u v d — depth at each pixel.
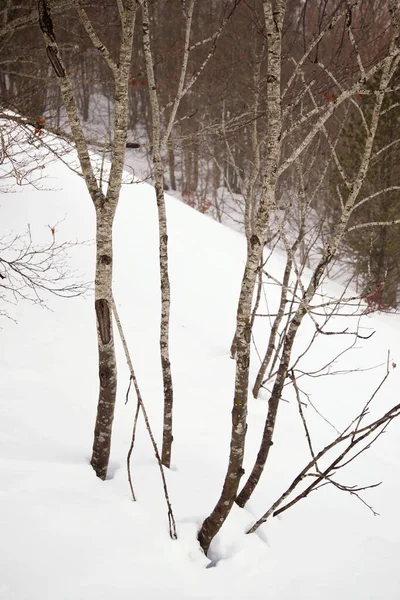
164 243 3.05
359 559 2.65
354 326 7.47
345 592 2.35
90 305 6.24
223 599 2.08
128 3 2.29
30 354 4.69
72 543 2.10
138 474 2.84
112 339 2.57
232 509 2.74
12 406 3.37
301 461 3.83
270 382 5.48
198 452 3.58
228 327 6.82
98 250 2.50
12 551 1.98
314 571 2.45
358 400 5.42
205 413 4.33
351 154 11.48
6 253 6.66
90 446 3.12
